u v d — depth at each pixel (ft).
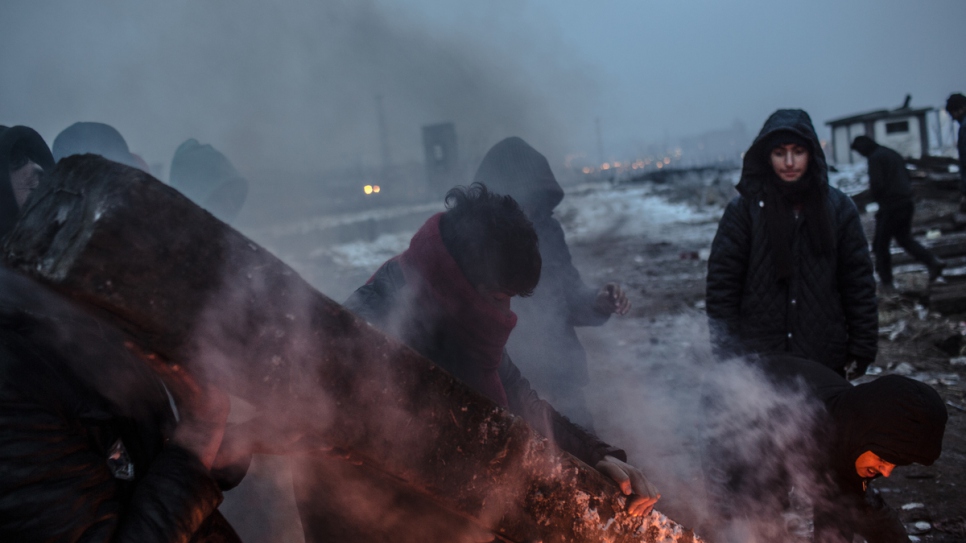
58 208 3.26
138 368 4.02
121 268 3.11
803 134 9.78
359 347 3.99
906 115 81.51
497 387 5.97
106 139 10.14
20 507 3.18
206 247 3.36
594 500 5.33
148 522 3.47
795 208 10.28
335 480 5.34
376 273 6.21
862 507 7.46
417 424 4.33
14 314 3.53
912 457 6.39
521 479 4.90
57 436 3.38
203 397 3.65
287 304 3.66
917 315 21.01
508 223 5.48
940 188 41.93
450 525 5.35
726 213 10.76
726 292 10.62
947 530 10.11
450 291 5.57
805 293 10.18
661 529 5.73
